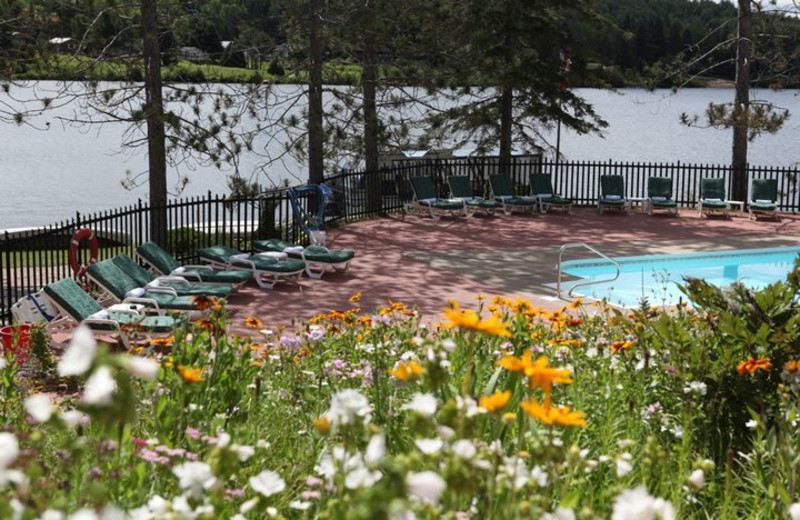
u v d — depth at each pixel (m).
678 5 70.44
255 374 5.83
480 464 2.54
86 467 3.33
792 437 4.93
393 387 5.61
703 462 3.73
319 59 23.02
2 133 69.56
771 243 21.06
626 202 25.20
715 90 132.38
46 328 10.04
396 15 23.52
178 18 20.75
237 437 4.16
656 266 19.19
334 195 23.19
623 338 8.02
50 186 42.06
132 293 12.66
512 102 28.62
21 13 19.20
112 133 71.00
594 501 4.15
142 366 2.09
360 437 2.96
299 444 5.01
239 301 14.50
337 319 8.43
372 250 19.39
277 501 3.83
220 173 47.19
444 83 25.11
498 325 3.13
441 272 17.25
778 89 27.47
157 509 2.59
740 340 6.21
